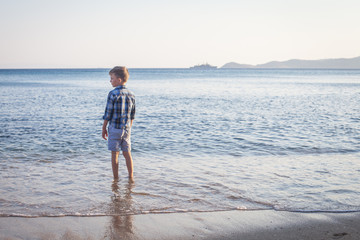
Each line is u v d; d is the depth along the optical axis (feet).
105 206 12.16
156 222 10.73
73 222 10.67
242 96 79.46
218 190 14.08
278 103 60.70
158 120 37.52
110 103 14.89
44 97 72.18
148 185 14.73
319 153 21.62
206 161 19.29
